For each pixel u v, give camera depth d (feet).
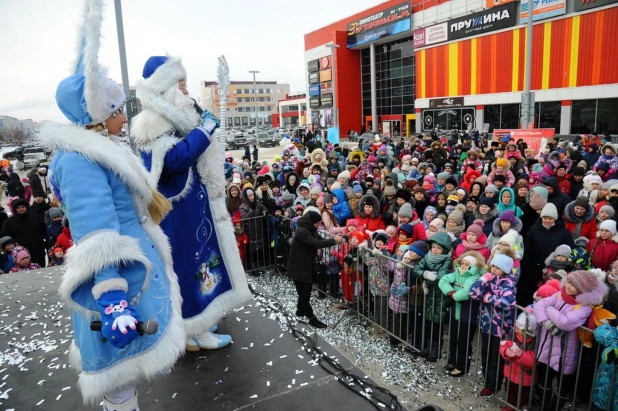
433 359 15.61
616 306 12.85
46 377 8.77
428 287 15.62
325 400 7.67
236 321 10.79
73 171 5.27
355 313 19.90
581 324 11.72
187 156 7.58
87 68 5.36
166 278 6.32
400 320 16.67
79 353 6.01
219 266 9.25
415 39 121.08
